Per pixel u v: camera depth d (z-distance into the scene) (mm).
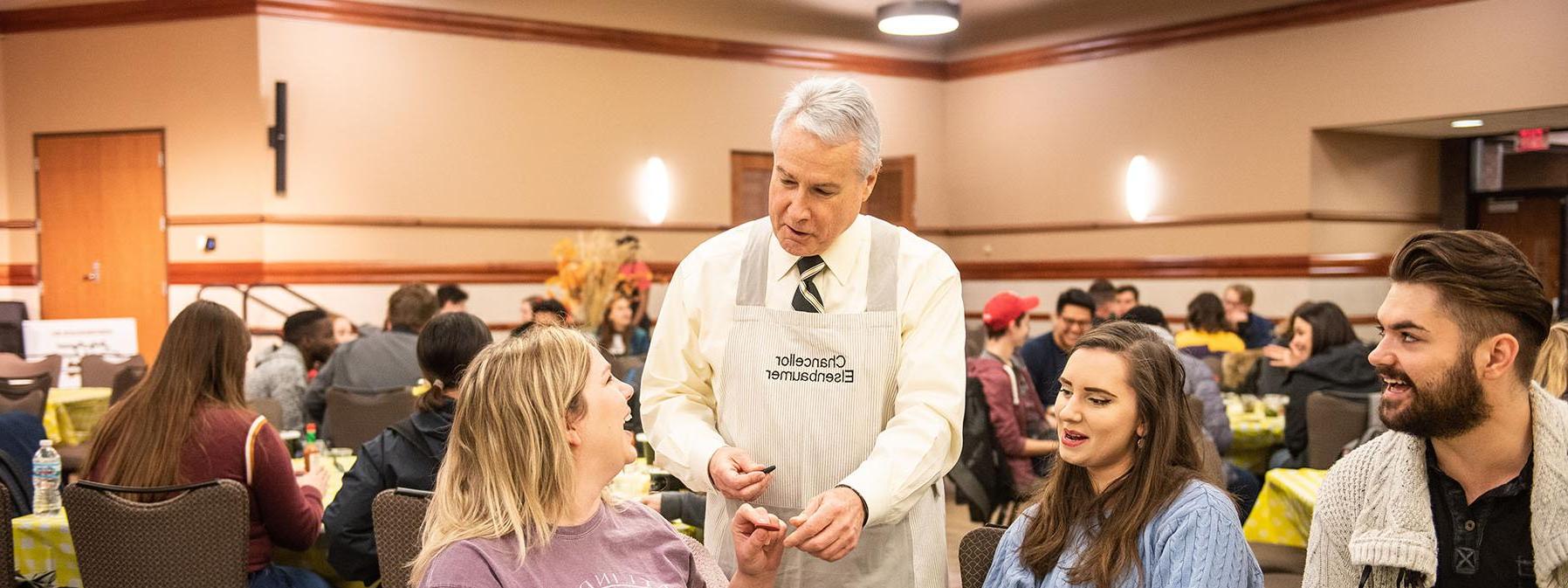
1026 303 4688
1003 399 4383
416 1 8391
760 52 9836
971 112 10781
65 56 8531
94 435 2910
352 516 2846
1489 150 9508
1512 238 9445
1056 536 1842
